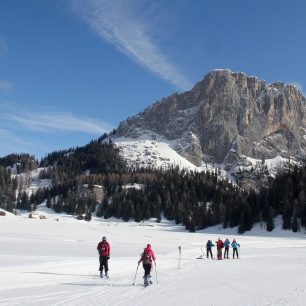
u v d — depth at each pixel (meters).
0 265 31.72
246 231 133.50
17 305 15.84
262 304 16.09
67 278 25.05
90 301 16.95
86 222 174.00
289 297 17.78
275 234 123.56
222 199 181.50
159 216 183.12
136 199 195.62
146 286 21.59
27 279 24.09
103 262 25.67
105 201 198.62
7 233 90.06
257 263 38.28
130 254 50.00
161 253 53.31
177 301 16.95
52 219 168.62
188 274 27.86
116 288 20.91
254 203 148.25
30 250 50.41
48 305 15.91
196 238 104.00
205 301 16.94
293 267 33.84
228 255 50.81
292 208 127.25
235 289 20.38
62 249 54.22
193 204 182.38
